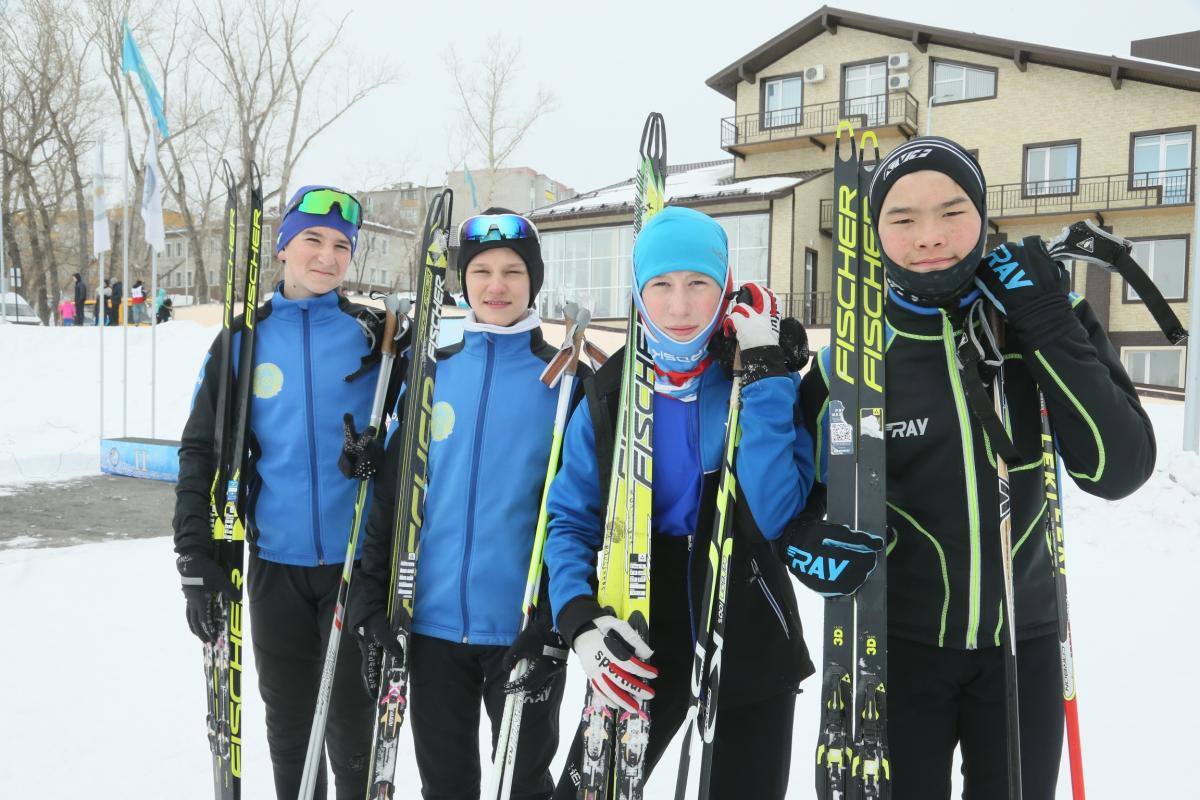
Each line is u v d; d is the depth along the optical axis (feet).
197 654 11.32
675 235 4.82
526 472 5.93
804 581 4.51
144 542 18.38
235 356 6.90
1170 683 10.14
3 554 17.19
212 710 6.51
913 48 54.70
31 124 79.41
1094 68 50.24
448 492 5.97
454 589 5.82
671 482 5.15
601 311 54.80
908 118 54.03
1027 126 52.24
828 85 56.70
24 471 29.48
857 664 4.49
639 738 4.81
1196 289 22.61
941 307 4.57
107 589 14.43
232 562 6.49
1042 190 52.08
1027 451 4.56
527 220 6.26
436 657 5.89
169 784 7.88
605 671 4.62
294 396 6.75
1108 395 4.15
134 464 28.55
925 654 4.63
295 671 6.71
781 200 50.75
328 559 6.63
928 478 4.57
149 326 47.78
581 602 4.89
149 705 9.66
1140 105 49.52
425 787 5.94
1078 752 4.70
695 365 5.07
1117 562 16.34
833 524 4.51
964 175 4.26
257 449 6.79
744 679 4.91
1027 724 4.56
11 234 81.30
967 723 4.69
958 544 4.51
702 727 4.65
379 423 6.57
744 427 4.75
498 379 6.08
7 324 45.29
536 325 6.31
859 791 4.43
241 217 7.73
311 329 6.91
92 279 99.60
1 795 7.64
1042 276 4.29
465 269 6.21
